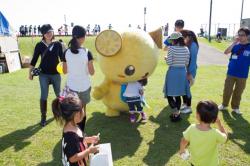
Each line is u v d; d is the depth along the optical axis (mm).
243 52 6625
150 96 8711
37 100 8297
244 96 8742
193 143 3227
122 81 5934
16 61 14828
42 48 5910
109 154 3023
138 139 5438
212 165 3262
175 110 6340
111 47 5547
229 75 6867
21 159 4699
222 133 3230
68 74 4953
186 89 6227
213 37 42500
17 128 6043
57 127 6090
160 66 15797
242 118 6621
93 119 6492
